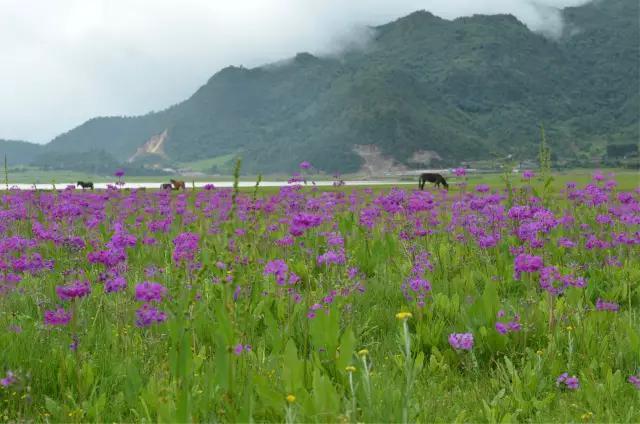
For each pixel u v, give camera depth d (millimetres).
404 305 8039
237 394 4762
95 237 11477
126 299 6914
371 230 13273
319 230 12352
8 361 5602
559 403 5219
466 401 5387
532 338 6738
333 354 5695
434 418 4770
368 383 4504
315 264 9648
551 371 5832
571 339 6320
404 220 11453
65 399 5133
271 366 5625
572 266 9297
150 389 5055
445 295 7828
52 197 16859
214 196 17281
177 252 7285
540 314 6945
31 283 8391
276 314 7363
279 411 4727
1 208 15258
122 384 5578
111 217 15984
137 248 11367
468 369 6035
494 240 10156
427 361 6391
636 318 7688
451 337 5875
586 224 12391
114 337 6387
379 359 6285
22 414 4941
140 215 16297
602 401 5152
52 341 6266
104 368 5734
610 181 15094
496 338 6453
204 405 4656
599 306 7332
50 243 11188
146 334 6410
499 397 5262
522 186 13375
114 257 6742
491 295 7082
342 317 7043
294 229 7395
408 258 10312
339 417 4355
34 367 5559
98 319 7031
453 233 12594
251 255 6309
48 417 4918
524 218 9984
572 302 7523
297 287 8516
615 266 9852
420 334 6684
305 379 5207
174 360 4852
